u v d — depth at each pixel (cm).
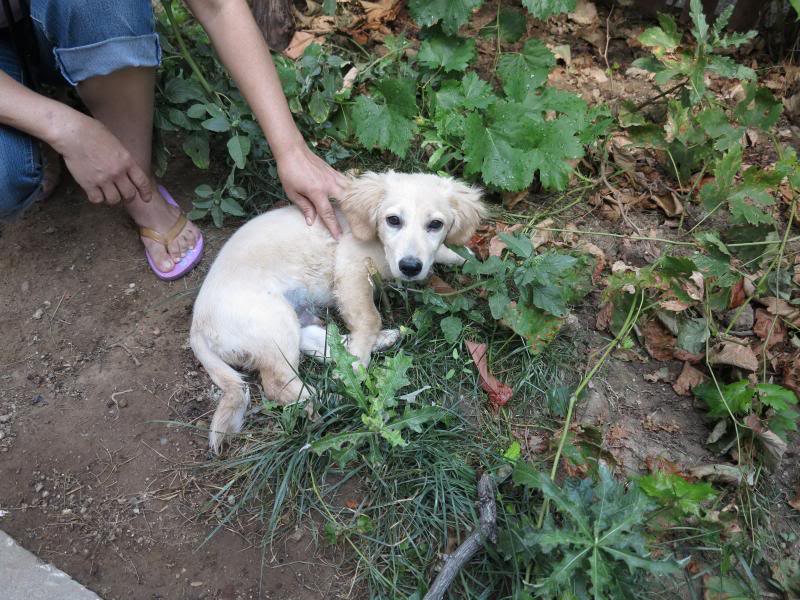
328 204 102
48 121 84
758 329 108
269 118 99
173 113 107
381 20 158
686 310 109
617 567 68
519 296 107
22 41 99
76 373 96
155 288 108
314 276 105
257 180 123
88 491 84
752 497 87
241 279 95
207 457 88
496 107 121
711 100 140
